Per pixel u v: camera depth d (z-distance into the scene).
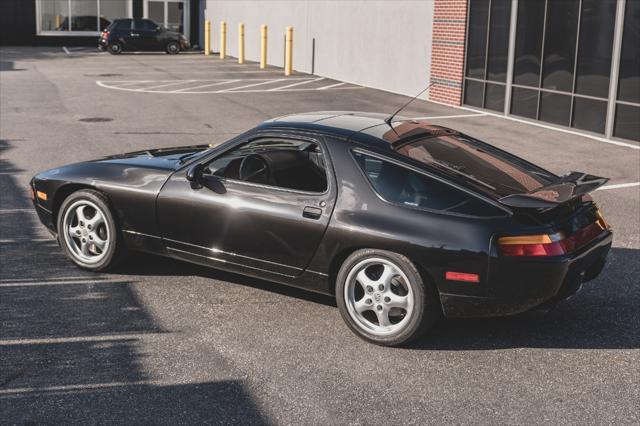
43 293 6.18
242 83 24.36
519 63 17.30
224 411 4.43
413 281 5.15
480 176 5.44
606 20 14.66
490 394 4.68
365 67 24.02
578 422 4.36
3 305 5.91
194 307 5.97
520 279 4.98
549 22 16.20
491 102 18.47
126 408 4.44
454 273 5.05
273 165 5.80
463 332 5.59
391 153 5.42
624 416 4.43
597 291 6.46
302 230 5.55
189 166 6.18
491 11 18.09
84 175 6.56
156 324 5.64
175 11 41.31
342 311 5.46
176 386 4.71
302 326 5.66
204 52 39.03
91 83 23.20
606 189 10.64
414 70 21.52
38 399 4.52
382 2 22.77
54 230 6.86
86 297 6.12
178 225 6.18
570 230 5.21
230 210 5.87
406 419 4.37
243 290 6.36
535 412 4.46
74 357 5.07
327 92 22.41
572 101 15.76
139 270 6.78
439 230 5.08
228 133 14.93
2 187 9.93
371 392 4.68
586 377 4.92
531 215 5.09
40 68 27.66
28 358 5.04
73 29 40.44
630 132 14.44
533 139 14.88
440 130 6.22
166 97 20.39
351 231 5.33
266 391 4.66
